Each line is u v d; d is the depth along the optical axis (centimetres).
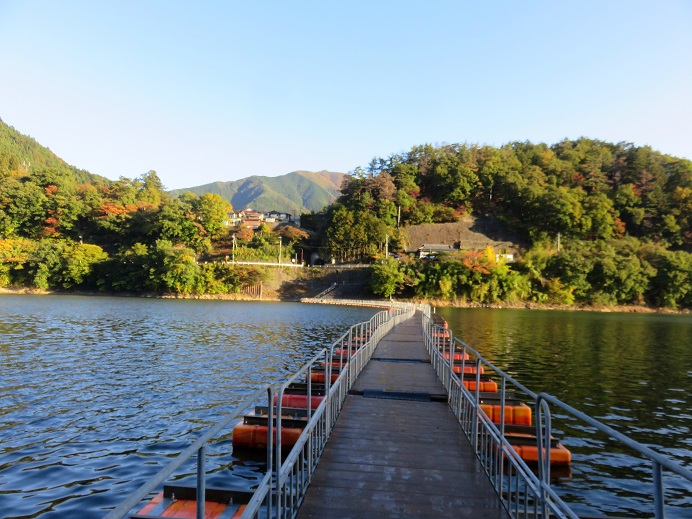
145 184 14000
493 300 8250
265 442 1021
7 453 1045
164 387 1672
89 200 11225
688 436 1286
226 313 5266
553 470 952
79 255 8675
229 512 641
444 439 793
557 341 3331
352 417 917
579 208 10269
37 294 8262
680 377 2077
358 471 650
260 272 8806
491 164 12512
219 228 10812
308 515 522
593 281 8500
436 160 13438
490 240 10775
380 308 6831
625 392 1777
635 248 9150
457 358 1805
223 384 1741
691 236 10125
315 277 9456
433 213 12000
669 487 951
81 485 903
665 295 8169
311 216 13025
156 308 5744
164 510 644
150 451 1078
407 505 552
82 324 3684
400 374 1349
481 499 574
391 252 10425
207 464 991
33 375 1817
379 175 12394
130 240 10712
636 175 11875
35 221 10719
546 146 14912
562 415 1441
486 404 1122
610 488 943
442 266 8444
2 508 810
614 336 3744
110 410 1377
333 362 1745
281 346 2788
